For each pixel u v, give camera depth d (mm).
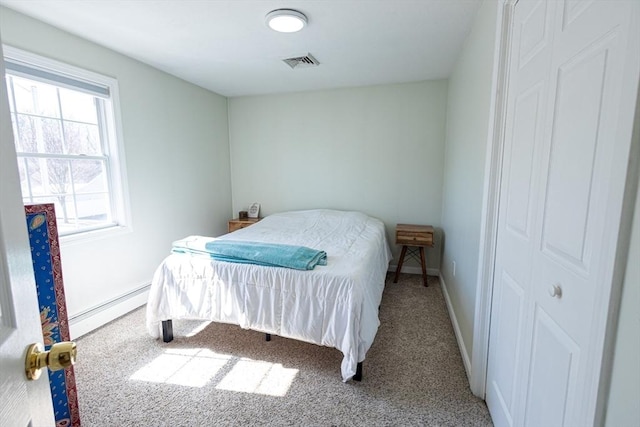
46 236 1332
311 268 1837
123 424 1450
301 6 1819
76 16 1920
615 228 571
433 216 3520
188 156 3346
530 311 1032
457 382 1731
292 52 2520
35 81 1971
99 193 2477
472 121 1952
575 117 763
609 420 601
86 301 2299
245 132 4070
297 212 3689
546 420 899
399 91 3438
